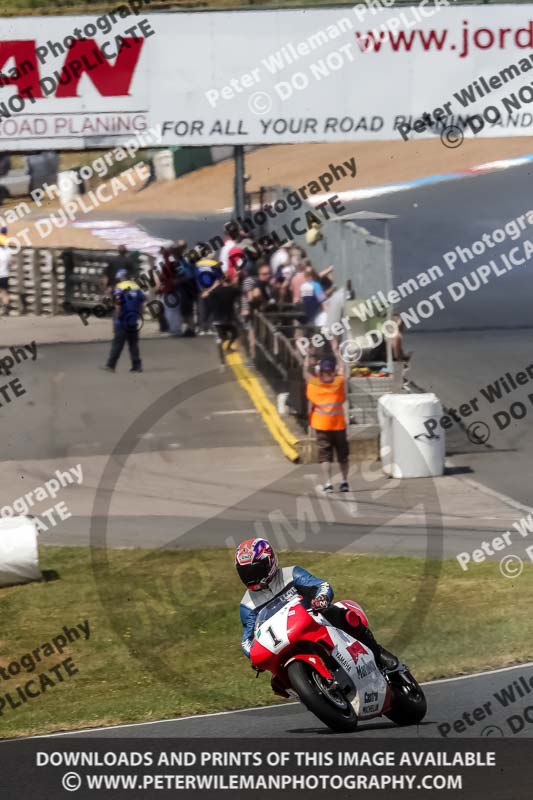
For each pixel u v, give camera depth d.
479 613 38.62
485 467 61.81
